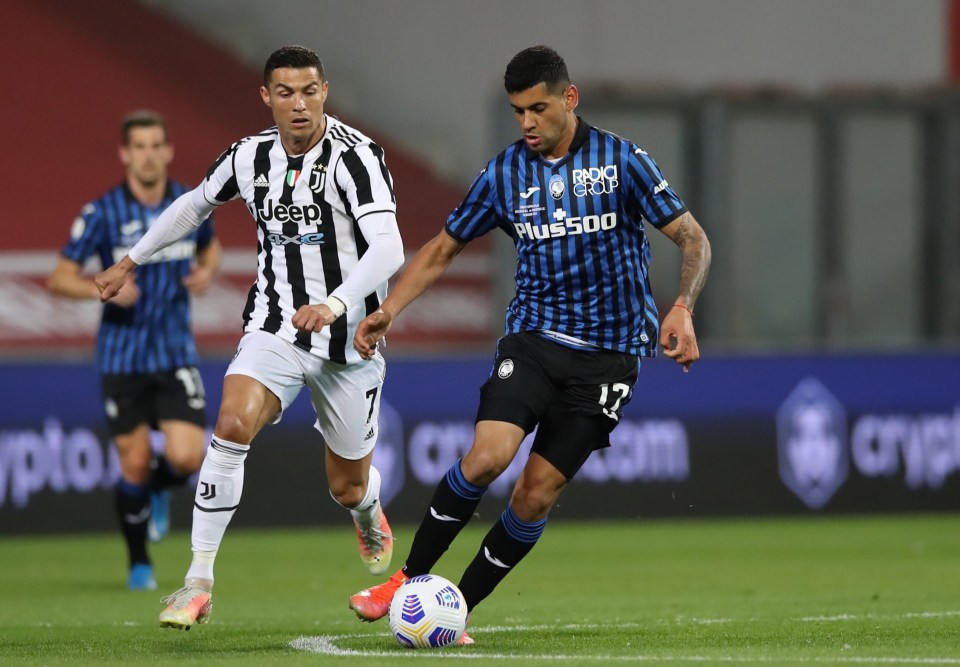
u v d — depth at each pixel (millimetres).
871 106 60500
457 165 70312
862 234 60812
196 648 19750
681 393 47344
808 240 60312
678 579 31812
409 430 45062
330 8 70438
